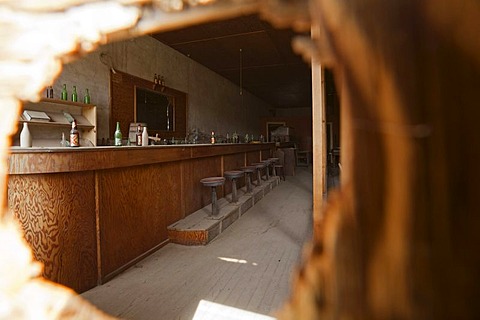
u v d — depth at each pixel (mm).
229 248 3098
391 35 354
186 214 3762
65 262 2037
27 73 567
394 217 359
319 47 409
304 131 13188
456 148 334
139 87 5090
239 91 10672
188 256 2881
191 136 6746
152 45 5539
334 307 392
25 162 1778
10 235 660
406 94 350
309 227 3848
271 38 5895
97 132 4105
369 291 372
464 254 334
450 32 333
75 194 2111
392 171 360
